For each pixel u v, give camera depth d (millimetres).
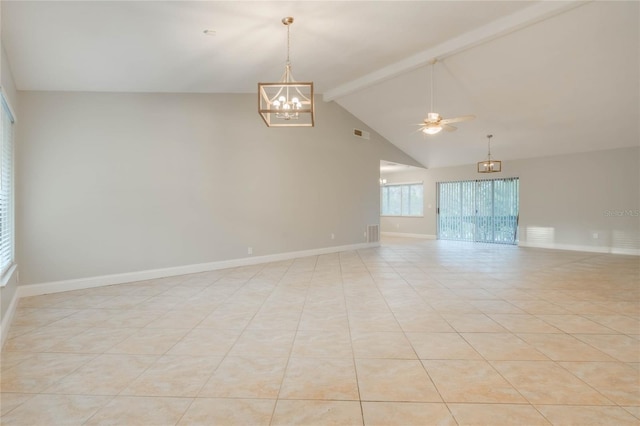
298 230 7363
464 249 8750
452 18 4477
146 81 4930
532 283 4965
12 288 3785
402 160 10250
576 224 8422
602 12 4227
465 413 1892
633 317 3467
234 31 3986
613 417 1851
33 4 3088
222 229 6145
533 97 6277
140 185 5246
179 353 2688
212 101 5992
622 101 5980
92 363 2527
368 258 7297
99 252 4906
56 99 4633
